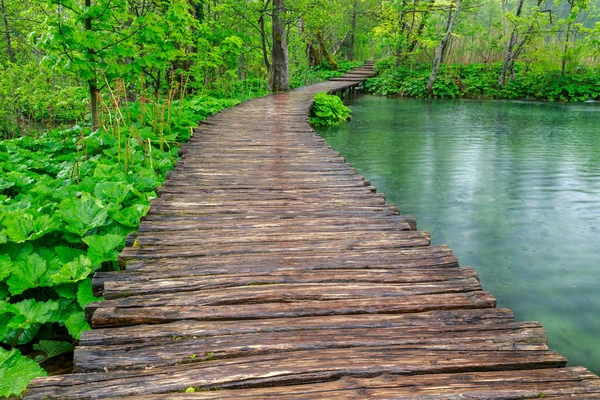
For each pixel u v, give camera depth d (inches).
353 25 1435.8
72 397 76.5
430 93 1040.8
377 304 107.3
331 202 185.9
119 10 279.7
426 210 263.6
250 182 213.8
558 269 185.8
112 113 309.9
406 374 82.7
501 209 265.0
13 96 424.2
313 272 123.3
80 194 178.7
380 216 170.4
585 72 1054.4
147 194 192.5
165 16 297.0
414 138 513.3
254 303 108.2
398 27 1170.6
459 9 988.6
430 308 106.1
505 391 78.2
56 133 294.7
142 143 266.1
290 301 109.2
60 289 120.9
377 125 614.2
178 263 127.3
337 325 98.7
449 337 94.0
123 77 305.7
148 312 102.3
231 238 146.1
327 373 82.0
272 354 88.3
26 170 217.0
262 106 523.2
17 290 117.1
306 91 772.0
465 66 1123.3
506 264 190.9
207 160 256.5
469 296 111.3
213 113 445.7
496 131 565.6
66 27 251.0
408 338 93.6
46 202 173.3
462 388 78.9
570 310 152.7
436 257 133.4
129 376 81.6
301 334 95.1
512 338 93.5
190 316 101.4
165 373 82.5
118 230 155.9
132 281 116.0
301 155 272.5
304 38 1050.1
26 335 112.3
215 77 662.5
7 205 165.5
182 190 199.3
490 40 1114.7
